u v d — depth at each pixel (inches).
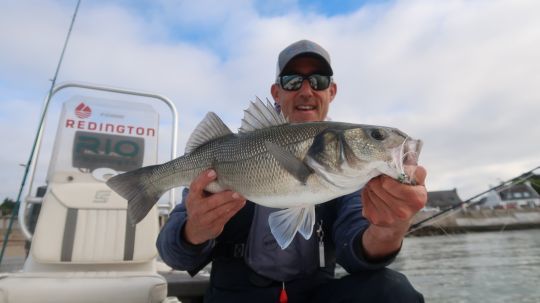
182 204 26.5
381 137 18.3
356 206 24.0
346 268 23.0
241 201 20.3
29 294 24.1
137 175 26.3
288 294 24.4
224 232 25.6
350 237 21.9
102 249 34.1
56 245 33.1
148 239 35.4
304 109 34.0
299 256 24.5
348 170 18.9
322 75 34.0
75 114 40.9
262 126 22.8
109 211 35.6
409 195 16.2
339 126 20.2
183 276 39.7
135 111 43.6
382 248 20.4
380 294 20.6
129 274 27.5
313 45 34.3
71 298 24.5
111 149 41.3
